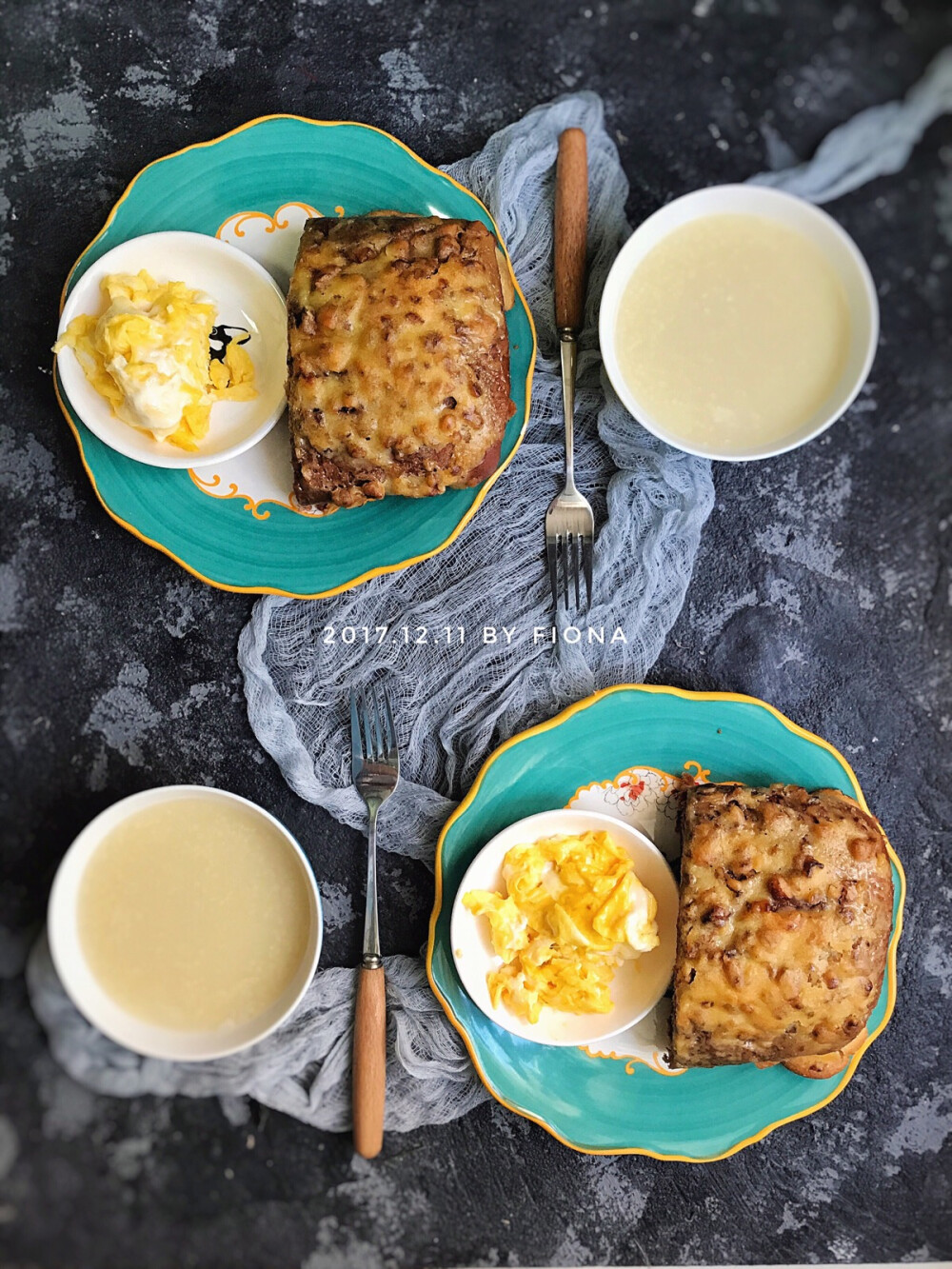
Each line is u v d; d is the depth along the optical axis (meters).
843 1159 0.48
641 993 0.45
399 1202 0.47
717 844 0.43
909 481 0.52
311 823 0.48
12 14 0.48
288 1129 0.47
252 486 0.47
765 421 0.47
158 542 0.46
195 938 0.45
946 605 0.51
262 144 0.47
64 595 0.48
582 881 0.44
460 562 0.49
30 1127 0.46
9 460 0.47
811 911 0.42
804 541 0.51
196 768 0.48
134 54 0.49
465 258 0.43
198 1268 0.46
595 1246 0.47
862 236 0.54
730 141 0.52
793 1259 0.47
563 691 0.49
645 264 0.47
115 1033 0.44
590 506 0.49
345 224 0.44
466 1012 0.45
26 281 0.48
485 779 0.46
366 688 0.48
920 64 0.54
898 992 0.49
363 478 0.43
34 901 0.46
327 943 0.47
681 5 0.53
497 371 0.44
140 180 0.46
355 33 0.50
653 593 0.49
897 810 0.50
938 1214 0.48
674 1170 0.48
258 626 0.48
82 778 0.47
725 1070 0.46
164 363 0.43
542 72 0.51
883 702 0.50
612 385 0.46
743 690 0.50
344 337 0.42
